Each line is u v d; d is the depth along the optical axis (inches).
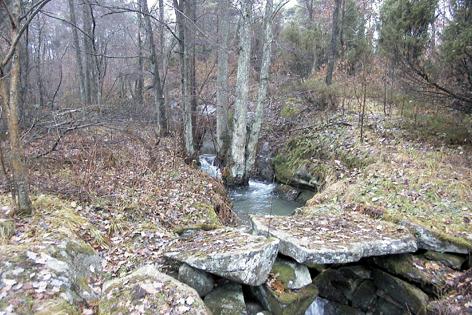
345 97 503.5
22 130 313.3
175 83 751.1
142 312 119.6
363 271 202.8
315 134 446.6
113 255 181.9
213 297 164.1
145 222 226.4
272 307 165.5
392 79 386.3
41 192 221.1
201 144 566.3
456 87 287.0
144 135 490.9
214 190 352.8
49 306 108.9
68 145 333.1
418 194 243.6
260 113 441.7
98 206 226.7
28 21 153.1
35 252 132.6
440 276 181.5
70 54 968.9
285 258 187.9
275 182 448.8
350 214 239.8
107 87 837.8
